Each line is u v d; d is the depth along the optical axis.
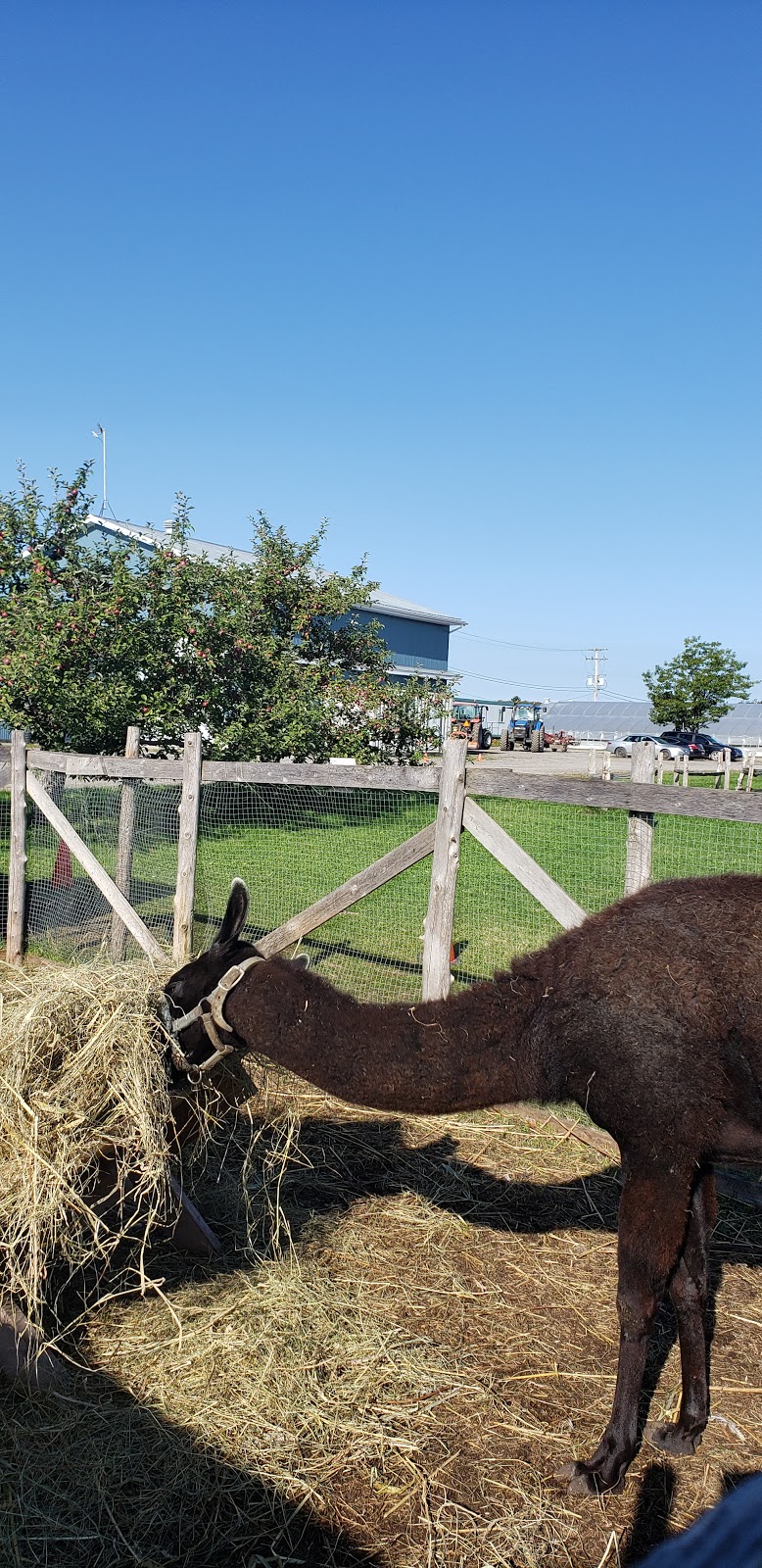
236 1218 4.34
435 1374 3.37
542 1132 5.42
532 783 5.45
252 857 11.66
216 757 14.73
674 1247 2.95
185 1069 3.68
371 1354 3.44
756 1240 4.43
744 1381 3.43
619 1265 2.99
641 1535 2.76
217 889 10.08
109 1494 2.79
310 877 10.81
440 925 5.92
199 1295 3.73
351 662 18.19
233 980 3.53
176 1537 2.67
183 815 7.51
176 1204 3.84
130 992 3.71
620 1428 2.93
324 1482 2.88
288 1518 2.74
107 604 13.63
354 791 12.53
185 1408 3.13
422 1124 5.48
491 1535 2.73
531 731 56.31
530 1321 3.72
